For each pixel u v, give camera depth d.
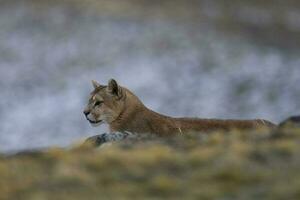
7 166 9.90
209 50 67.88
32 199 8.61
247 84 58.53
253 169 9.34
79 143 12.22
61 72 64.81
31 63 67.62
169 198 8.66
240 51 67.31
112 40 71.25
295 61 64.25
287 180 8.89
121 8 80.50
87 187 9.02
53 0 82.06
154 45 69.38
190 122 13.86
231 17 79.69
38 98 57.94
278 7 83.88
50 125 50.50
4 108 55.56
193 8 82.56
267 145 10.17
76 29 75.00
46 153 10.76
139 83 59.75
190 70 62.38
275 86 57.56
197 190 8.78
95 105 14.70
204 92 57.34
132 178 9.29
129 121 14.43
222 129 13.66
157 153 9.91
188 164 9.65
